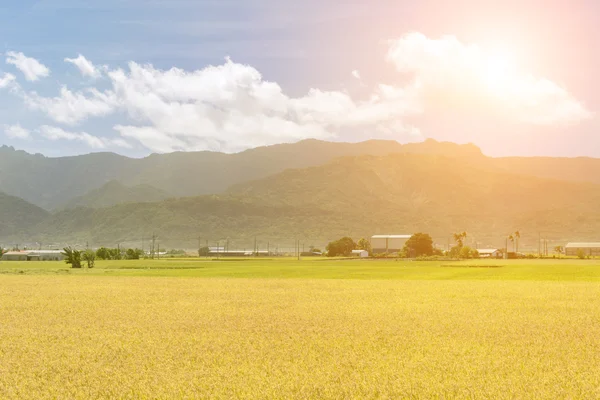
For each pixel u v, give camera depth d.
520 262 178.38
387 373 23.73
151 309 47.78
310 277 102.25
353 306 49.84
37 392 21.27
